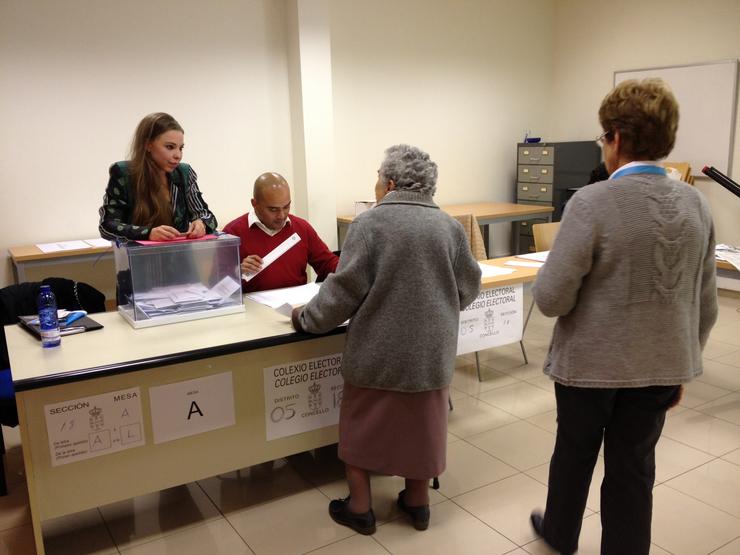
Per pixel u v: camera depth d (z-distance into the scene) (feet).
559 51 21.44
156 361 5.83
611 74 19.81
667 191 4.66
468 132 20.10
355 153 17.84
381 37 17.66
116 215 7.34
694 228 4.68
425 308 5.90
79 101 13.62
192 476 6.53
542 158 19.57
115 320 7.13
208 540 6.72
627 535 5.20
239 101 15.60
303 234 8.81
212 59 15.06
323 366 7.17
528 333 14.28
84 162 13.87
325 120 16.15
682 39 17.74
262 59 15.74
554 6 21.31
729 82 16.69
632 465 5.10
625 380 4.75
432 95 19.02
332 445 8.94
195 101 15.01
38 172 13.43
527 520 7.00
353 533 6.81
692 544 6.52
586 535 6.71
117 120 14.11
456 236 6.17
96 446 5.90
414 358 5.95
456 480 7.89
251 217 8.44
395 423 6.24
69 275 13.89
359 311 6.06
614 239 4.63
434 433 6.32
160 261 6.93
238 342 6.26
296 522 7.02
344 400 6.58
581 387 5.01
